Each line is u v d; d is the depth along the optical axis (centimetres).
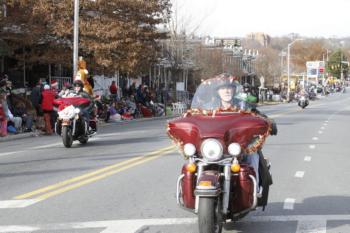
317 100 10406
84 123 1864
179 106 4534
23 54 3316
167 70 6278
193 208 721
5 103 2191
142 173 1312
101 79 4544
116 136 2308
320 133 2611
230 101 781
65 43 3403
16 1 3167
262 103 8006
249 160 756
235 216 738
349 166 1504
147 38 3572
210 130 706
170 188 1127
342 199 1043
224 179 699
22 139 2209
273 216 894
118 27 3356
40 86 2475
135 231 796
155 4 3612
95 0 3409
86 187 1126
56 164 1455
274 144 2069
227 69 8150
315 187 1172
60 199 1009
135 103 3897
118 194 1062
